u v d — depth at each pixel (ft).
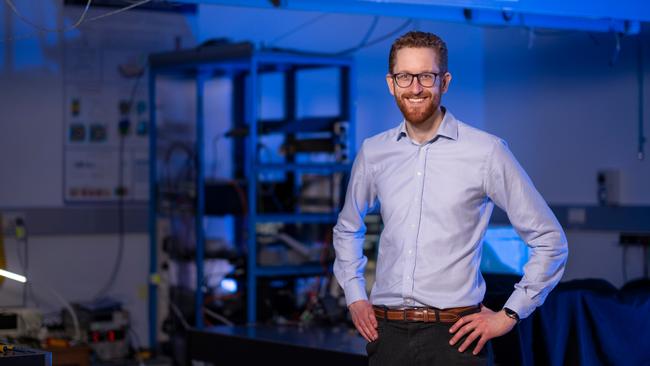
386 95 21.74
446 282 8.16
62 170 19.85
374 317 8.57
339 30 21.39
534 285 8.06
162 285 19.89
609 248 19.17
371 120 21.59
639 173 18.71
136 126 20.35
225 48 17.69
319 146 18.53
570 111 20.35
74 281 19.92
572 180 20.33
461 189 8.18
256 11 20.86
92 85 20.01
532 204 8.11
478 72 22.50
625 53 19.01
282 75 21.13
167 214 19.70
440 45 8.07
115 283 20.26
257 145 17.63
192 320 19.06
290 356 14.73
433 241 8.20
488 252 14.78
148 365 18.67
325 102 21.56
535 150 21.25
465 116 22.36
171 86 20.03
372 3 13.43
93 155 20.04
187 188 19.16
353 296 8.82
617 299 11.66
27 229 19.42
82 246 19.97
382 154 8.66
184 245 19.54
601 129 19.61
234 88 20.68
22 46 19.48
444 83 8.21
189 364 16.39
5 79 19.38
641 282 13.88
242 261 18.66
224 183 19.03
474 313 8.18
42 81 19.66
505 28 21.86
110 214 20.15
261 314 17.89
